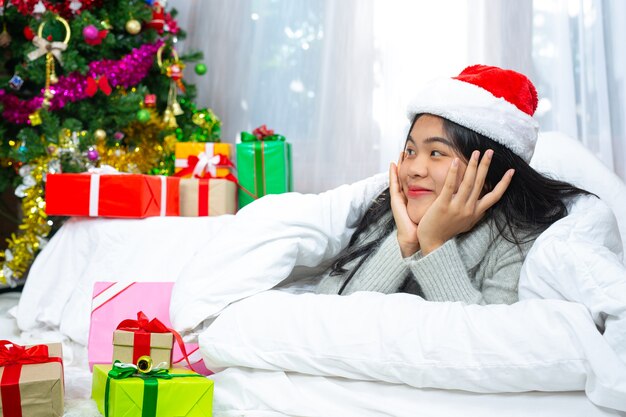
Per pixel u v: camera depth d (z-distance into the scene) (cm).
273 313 132
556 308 113
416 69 259
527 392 117
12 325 203
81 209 198
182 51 291
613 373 106
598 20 246
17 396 119
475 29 257
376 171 266
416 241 142
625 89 245
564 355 110
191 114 273
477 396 119
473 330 117
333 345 125
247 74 284
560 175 180
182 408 120
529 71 253
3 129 242
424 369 118
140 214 197
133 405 117
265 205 152
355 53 267
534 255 126
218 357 134
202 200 223
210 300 140
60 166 233
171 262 194
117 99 248
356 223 162
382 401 123
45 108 234
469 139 138
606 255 120
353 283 148
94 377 136
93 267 195
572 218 133
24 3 237
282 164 235
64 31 242
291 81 278
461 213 135
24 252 235
